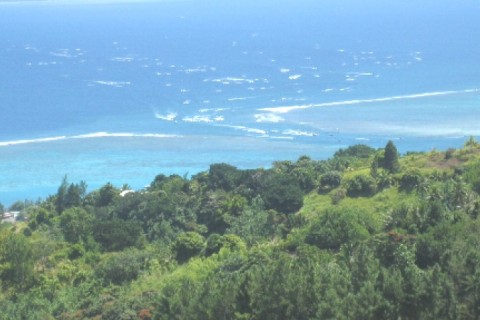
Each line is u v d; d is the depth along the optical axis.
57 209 151.75
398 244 84.06
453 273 72.38
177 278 96.00
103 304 89.81
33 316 89.94
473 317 68.25
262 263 89.44
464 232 87.69
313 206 127.69
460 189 105.31
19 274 105.25
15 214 169.00
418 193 116.75
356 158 157.62
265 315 72.06
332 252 96.00
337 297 69.19
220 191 141.62
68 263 111.31
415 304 68.25
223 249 105.00
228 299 74.12
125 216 140.75
